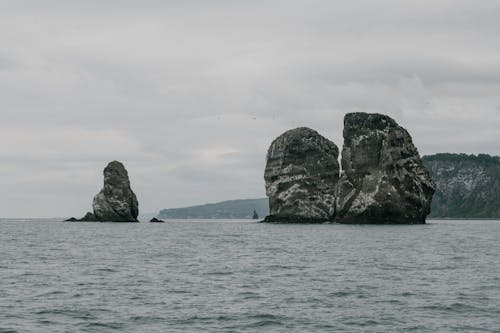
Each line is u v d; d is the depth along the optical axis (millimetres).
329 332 27156
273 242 84312
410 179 129125
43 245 79875
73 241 89000
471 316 30062
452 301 33719
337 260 56562
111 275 45594
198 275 45438
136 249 72250
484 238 90750
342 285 40000
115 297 35500
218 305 33000
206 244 81562
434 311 31266
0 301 34094
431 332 27047
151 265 52812
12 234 111000
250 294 36469
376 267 50375
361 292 37094
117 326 28297
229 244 81188
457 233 105438
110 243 84250
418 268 49406
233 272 47281
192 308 32188
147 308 32250
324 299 34750
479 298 34562
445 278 43000
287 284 40562
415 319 29500
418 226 125938
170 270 48812
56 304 33344
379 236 92625
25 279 43250
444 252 64375
